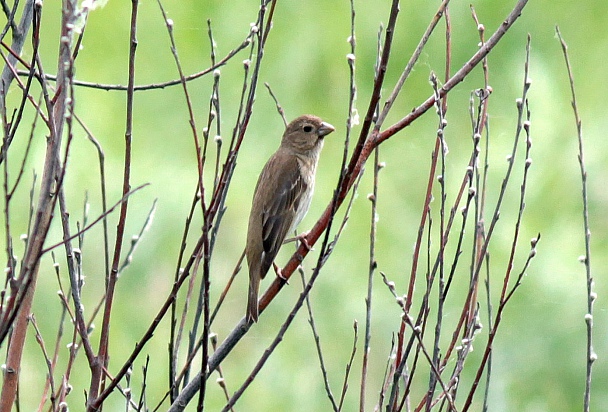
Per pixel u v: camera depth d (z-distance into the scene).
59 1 15.00
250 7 15.62
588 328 7.04
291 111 15.30
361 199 13.80
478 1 15.59
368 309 6.96
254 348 13.30
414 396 12.22
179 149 14.75
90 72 14.69
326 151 15.19
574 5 15.88
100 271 13.02
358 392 12.86
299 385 12.85
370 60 15.61
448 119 15.45
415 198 14.41
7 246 6.25
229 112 15.13
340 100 15.48
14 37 7.51
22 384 12.02
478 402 12.32
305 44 15.52
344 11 15.66
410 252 13.58
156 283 13.14
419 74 15.68
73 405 12.08
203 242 6.55
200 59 15.48
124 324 12.84
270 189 10.62
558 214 13.45
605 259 13.09
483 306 12.74
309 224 13.88
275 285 8.19
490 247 13.05
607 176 13.60
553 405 12.37
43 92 6.57
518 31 15.68
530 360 12.46
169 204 13.26
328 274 13.47
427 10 15.57
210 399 12.41
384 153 15.13
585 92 15.28
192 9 15.53
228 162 6.62
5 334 5.91
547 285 12.83
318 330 13.25
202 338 6.59
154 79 15.27
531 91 14.17
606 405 12.32
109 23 15.09
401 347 7.03
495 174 13.53
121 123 14.55
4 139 6.36
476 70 15.48
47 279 12.48
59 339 7.17
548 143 13.72
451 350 7.07
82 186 13.32
